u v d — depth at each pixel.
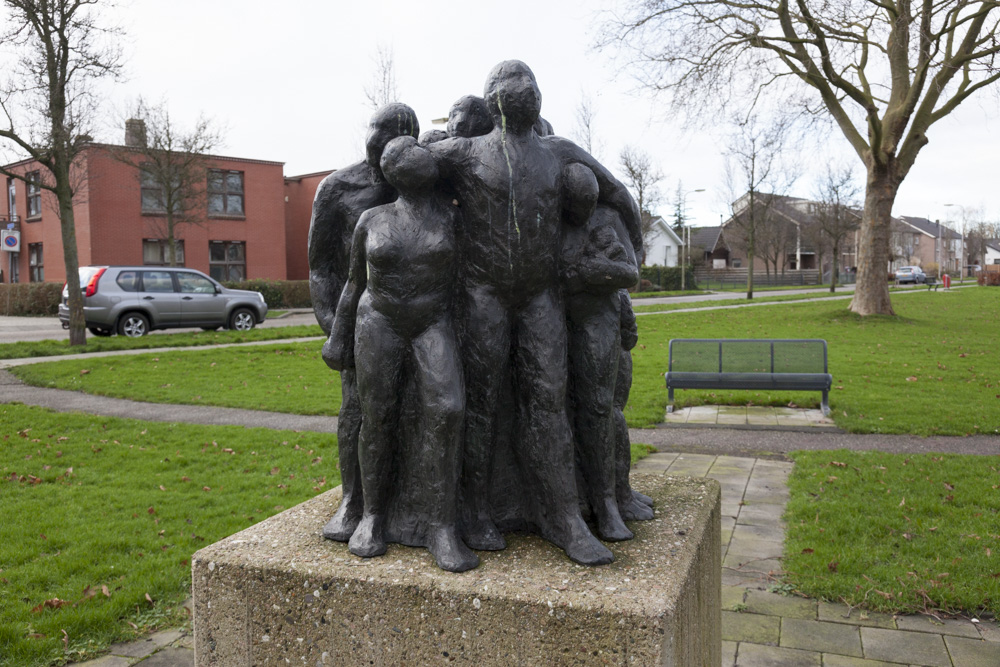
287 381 11.96
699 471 6.64
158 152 25.34
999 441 7.70
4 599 3.87
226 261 30.28
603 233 2.29
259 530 2.45
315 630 2.11
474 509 2.29
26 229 31.23
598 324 2.32
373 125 2.39
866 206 20.86
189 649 3.44
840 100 20.17
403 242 2.16
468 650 1.97
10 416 8.93
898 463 6.55
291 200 33.56
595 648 1.86
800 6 17.08
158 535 4.89
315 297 2.53
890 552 4.38
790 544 4.60
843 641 3.45
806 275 61.81
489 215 2.16
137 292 17.55
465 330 2.23
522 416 2.31
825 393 9.34
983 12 16.84
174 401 10.27
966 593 3.77
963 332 17.98
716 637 2.72
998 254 103.88
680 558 2.17
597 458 2.36
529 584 1.99
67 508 5.47
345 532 2.35
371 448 2.25
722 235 68.94
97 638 3.51
